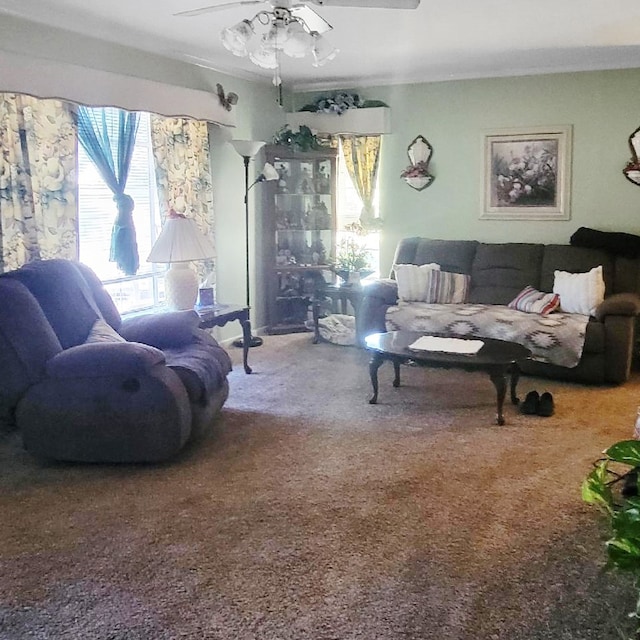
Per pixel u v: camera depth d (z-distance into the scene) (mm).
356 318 5836
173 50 5051
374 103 6395
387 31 4520
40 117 4199
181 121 5422
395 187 6543
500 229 6184
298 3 3037
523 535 2787
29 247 4168
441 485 3248
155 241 4977
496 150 6078
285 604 2342
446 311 5434
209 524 2895
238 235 6266
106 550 2691
